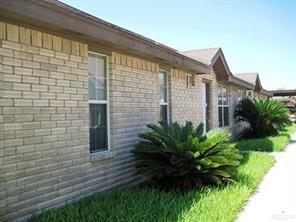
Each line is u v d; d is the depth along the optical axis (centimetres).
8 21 477
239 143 1434
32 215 505
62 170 566
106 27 590
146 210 533
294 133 2161
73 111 591
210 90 1373
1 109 467
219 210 537
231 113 1694
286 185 773
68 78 582
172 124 767
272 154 1244
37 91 523
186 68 1019
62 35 567
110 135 707
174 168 670
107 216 510
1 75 469
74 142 592
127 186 727
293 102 3678
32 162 511
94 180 641
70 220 486
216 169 691
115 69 715
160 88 948
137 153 707
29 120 508
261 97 2591
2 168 465
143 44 725
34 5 446
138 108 795
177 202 582
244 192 652
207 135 741
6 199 470
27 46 508
